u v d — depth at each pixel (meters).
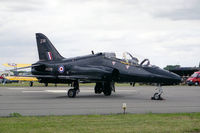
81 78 21.19
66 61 25.23
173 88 38.34
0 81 57.47
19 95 22.69
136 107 14.18
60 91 28.25
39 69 25.27
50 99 19.03
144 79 20.41
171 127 8.57
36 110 12.75
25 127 8.49
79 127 8.55
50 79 22.66
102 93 26.00
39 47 28.48
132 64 21.23
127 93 26.23
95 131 7.99
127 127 8.57
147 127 8.57
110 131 7.99
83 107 14.06
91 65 23.17
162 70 20.12
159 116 10.70
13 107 13.94
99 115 10.87
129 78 21.22
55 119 9.94
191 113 11.49
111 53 22.84
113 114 11.24
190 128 8.37
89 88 35.34
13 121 9.51
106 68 22.12
